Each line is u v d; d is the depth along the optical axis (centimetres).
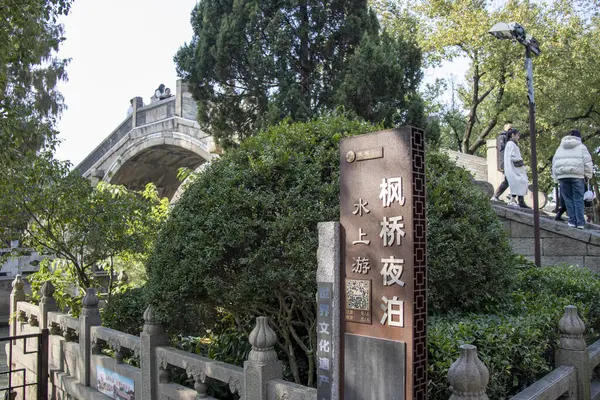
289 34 958
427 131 911
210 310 495
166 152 1867
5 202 686
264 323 374
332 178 406
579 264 816
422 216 266
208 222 397
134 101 1864
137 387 515
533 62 1730
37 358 700
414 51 997
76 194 705
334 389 284
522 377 398
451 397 269
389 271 267
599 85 1841
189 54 1050
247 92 1007
